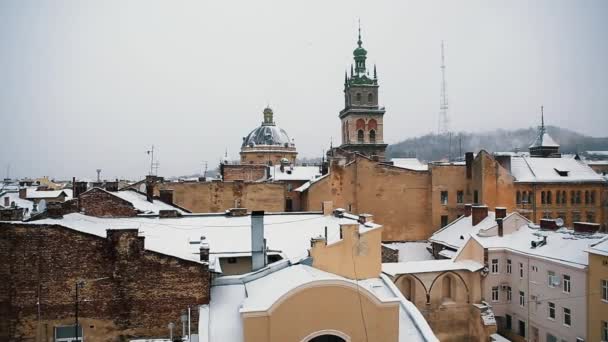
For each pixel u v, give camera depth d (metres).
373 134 130.12
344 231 26.25
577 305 37.94
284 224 35.59
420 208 68.69
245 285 23.52
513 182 68.69
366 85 130.50
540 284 42.00
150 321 21.22
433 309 44.00
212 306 21.70
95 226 29.12
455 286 44.94
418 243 64.81
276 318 18.84
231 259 28.59
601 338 35.62
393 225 67.69
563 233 44.56
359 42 133.00
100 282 20.97
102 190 39.84
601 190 74.00
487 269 45.41
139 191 58.28
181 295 21.44
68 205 34.72
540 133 98.62
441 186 69.12
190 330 21.12
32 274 20.61
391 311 19.86
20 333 20.50
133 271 21.20
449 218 69.25
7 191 99.88
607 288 35.16
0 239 20.45
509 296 46.06
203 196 62.06
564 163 76.69
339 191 65.56
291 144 130.62
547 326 41.12
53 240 20.73
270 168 88.12
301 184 79.62
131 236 21.19
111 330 20.98
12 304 20.45
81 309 20.83
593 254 36.38
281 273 23.62
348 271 26.22
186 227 33.38
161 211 37.31
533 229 47.88
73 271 20.83
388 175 67.75
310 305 19.23
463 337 44.50
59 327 20.73
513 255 45.44
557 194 72.06
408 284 44.09
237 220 36.84
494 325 42.78
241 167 86.44
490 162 67.12
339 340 19.48
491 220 52.81
